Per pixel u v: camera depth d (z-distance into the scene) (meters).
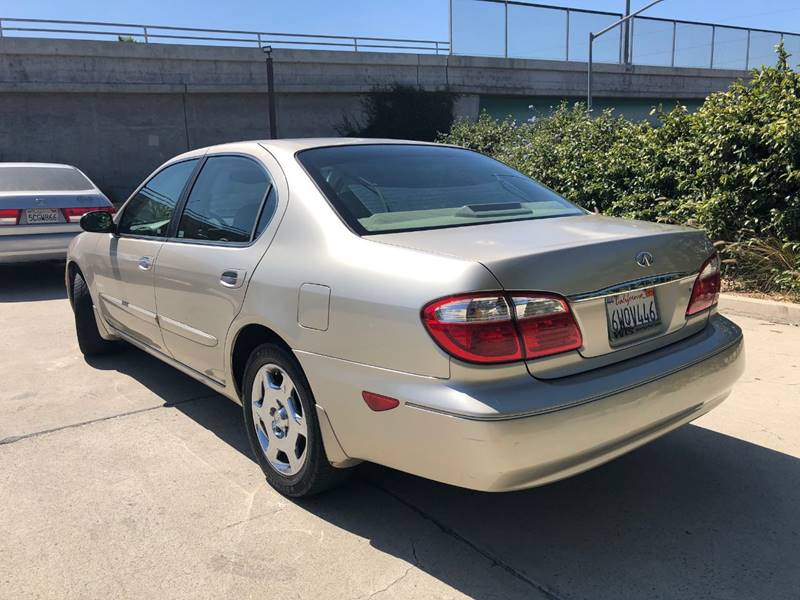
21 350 5.68
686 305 2.89
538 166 9.93
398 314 2.38
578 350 2.44
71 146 27.28
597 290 2.48
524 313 2.30
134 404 4.35
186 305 3.58
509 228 2.87
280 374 3.05
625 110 39.12
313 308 2.70
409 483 3.27
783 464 3.40
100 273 4.68
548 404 2.27
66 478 3.33
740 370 3.03
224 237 3.41
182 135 29.22
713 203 6.83
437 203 3.16
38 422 4.05
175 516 2.97
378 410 2.46
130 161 28.42
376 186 3.16
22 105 26.23
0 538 2.81
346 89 31.59
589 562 2.63
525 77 34.97
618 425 2.45
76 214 8.36
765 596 2.41
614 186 8.54
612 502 3.08
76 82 26.47
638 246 2.66
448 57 33.25
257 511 3.01
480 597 2.42
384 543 2.77
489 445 2.20
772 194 6.54
